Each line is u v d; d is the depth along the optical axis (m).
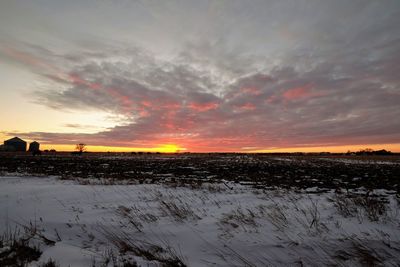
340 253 4.86
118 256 4.94
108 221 6.82
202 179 17.61
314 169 28.25
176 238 5.77
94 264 4.54
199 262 4.79
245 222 6.40
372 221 6.23
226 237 5.66
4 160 39.97
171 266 4.61
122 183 14.12
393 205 8.23
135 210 7.81
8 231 6.19
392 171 25.38
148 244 5.52
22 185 12.90
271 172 24.09
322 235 5.49
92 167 28.22
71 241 5.69
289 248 5.11
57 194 10.23
